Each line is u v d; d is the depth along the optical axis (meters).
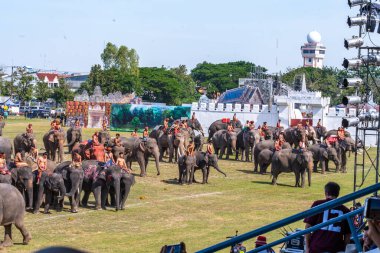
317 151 64.25
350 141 65.25
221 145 72.19
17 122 121.38
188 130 72.06
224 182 54.56
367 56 33.09
